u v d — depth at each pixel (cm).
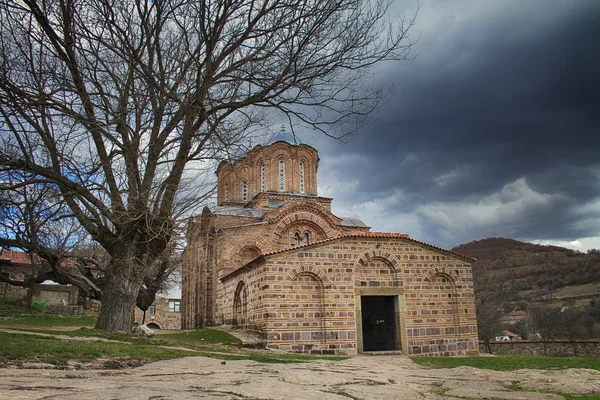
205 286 4012
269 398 716
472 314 2797
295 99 1952
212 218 4012
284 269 2558
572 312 5897
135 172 1858
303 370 1255
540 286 10638
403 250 2767
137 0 1725
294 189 4578
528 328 6825
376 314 2998
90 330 1914
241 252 3909
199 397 673
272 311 2492
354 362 1805
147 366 1195
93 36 1644
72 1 1605
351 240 2698
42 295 4062
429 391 996
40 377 833
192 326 4388
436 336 2703
